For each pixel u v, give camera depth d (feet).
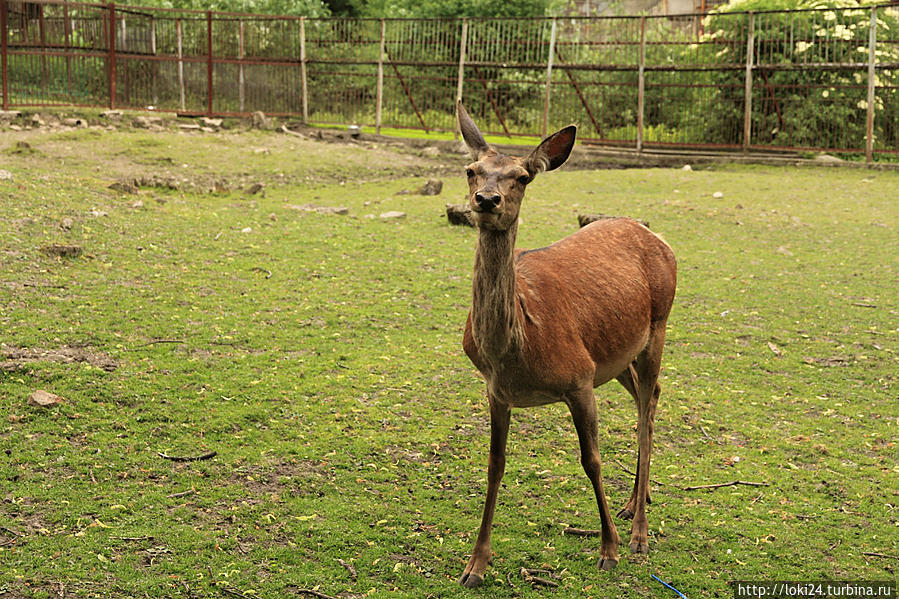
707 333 29.73
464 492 18.92
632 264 17.81
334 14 92.89
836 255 39.47
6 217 34.30
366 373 24.90
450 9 86.84
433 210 45.62
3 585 14.62
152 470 18.86
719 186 54.85
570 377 15.46
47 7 73.36
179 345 25.54
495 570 15.99
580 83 69.00
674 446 21.63
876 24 64.95
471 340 15.62
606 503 16.06
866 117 65.36
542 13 86.84
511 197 14.15
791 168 63.41
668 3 94.79
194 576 15.28
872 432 22.43
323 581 15.40
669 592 15.44
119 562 15.55
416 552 16.49
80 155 54.34
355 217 43.42
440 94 73.87
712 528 17.63
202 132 66.85
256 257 34.99
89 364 23.56
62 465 18.78
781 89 67.10
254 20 73.87
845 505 18.71
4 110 63.52
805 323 30.78
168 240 35.73
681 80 69.10
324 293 31.50
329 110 75.97
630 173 60.03
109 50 68.80
